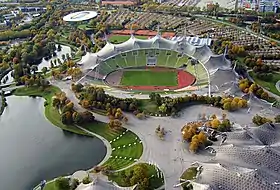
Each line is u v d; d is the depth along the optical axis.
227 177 181.88
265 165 191.00
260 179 175.25
